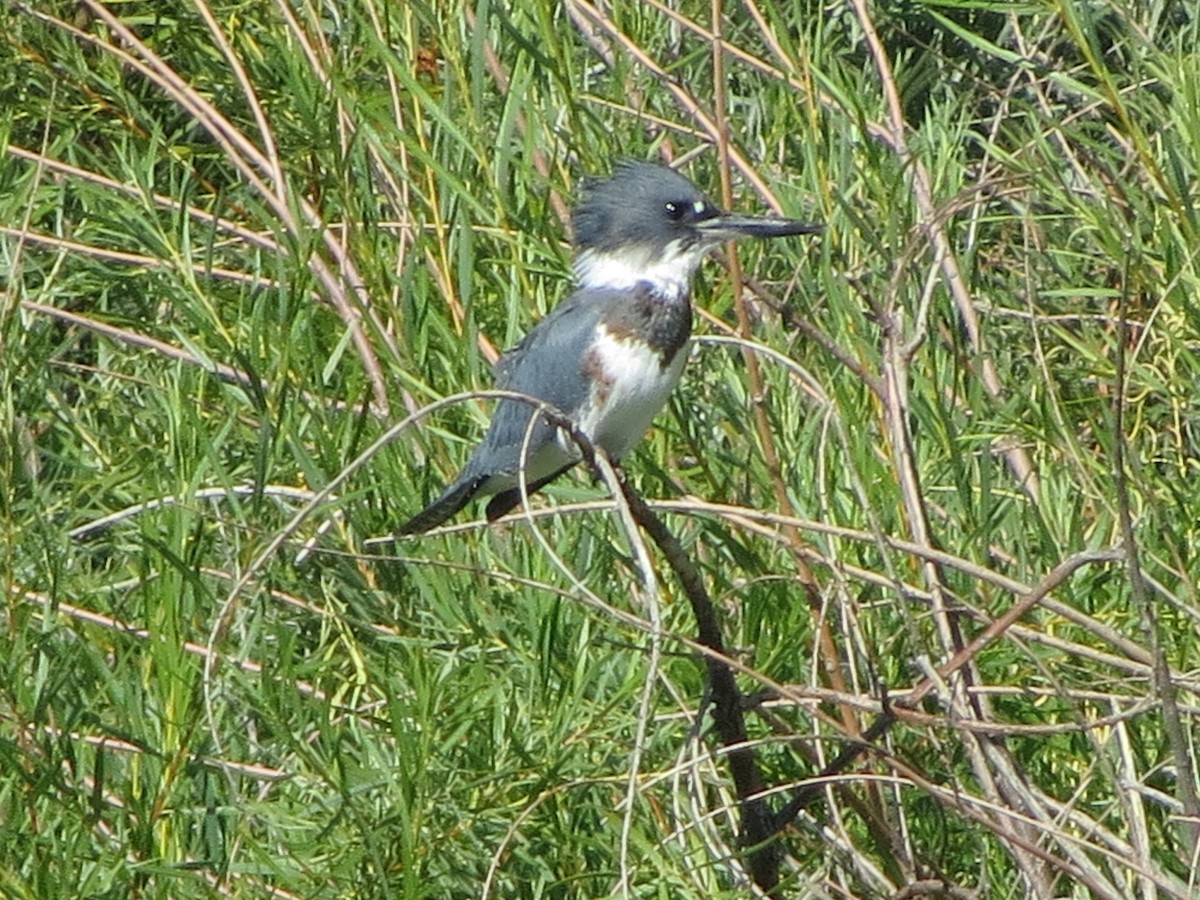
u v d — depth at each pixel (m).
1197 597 7.68
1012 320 10.08
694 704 7.93
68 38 10.19
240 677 7.55
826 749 7.95
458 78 9.16
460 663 7.93
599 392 8.54
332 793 7.45
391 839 7.20
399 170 9.07
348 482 8.36
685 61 9.61
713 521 8.04
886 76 9.68
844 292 8.98
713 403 9.10
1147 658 6.98
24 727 7.48
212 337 8.92
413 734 7.24
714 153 10.22
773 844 7.39
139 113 9.93
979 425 8.91
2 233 9.43
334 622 8.11
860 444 8.09
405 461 8.55
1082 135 9.59
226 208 10.35
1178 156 9.20
